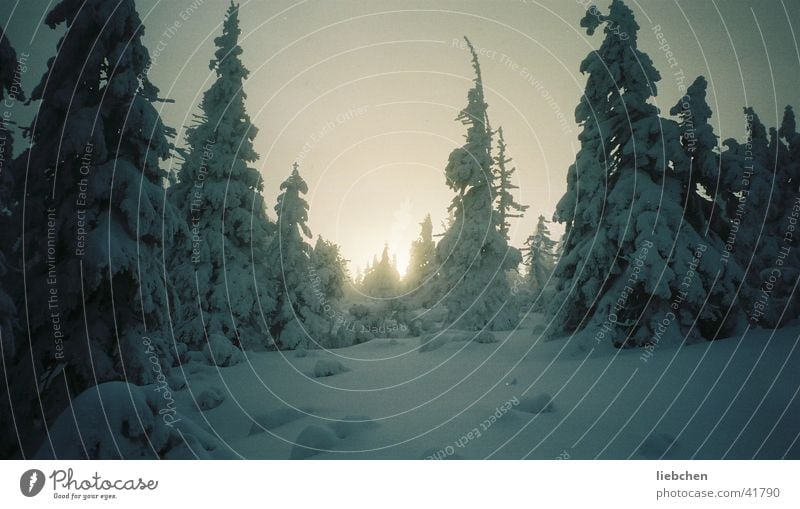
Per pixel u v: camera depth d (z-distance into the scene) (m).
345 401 13.52
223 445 8.36
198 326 23.22
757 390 9.83
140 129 12.42
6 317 8.64
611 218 17.45
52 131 12.48
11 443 10.12
